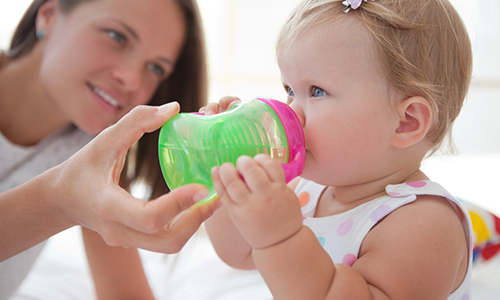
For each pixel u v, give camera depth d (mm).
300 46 867
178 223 703
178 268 1659
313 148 863
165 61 1294
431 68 867
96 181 717
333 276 696
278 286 678
